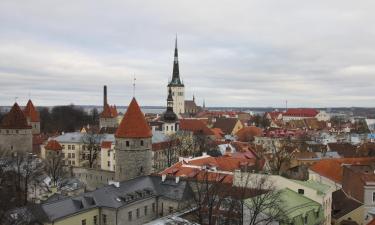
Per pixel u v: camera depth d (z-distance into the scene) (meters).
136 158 96.62
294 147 155.88
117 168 98.62
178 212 69.75
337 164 96.94
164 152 149.12
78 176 121.19
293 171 114.94
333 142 177.50
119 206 71.06
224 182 77.50
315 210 64.12
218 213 63.31
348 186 82.25
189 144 159.00
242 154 128.75
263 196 62.78
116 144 98.44
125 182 80.19
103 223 71.88
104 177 115.88
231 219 62.09
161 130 198.38
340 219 75.88
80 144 161.00
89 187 119.00
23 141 139.38
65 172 117.25
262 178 68.44
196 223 59.38
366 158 108.50
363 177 76.69
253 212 59.19
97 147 154.12
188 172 89.94
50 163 122.12
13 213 64.56
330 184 87.62
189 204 69.25
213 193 62.38
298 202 64.25
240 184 70.50
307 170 110.06
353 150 150.00
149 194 78.31
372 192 75.31
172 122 188.88
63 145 163.62
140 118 97.88
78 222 68.06
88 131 183.12
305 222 61.31
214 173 83.56
